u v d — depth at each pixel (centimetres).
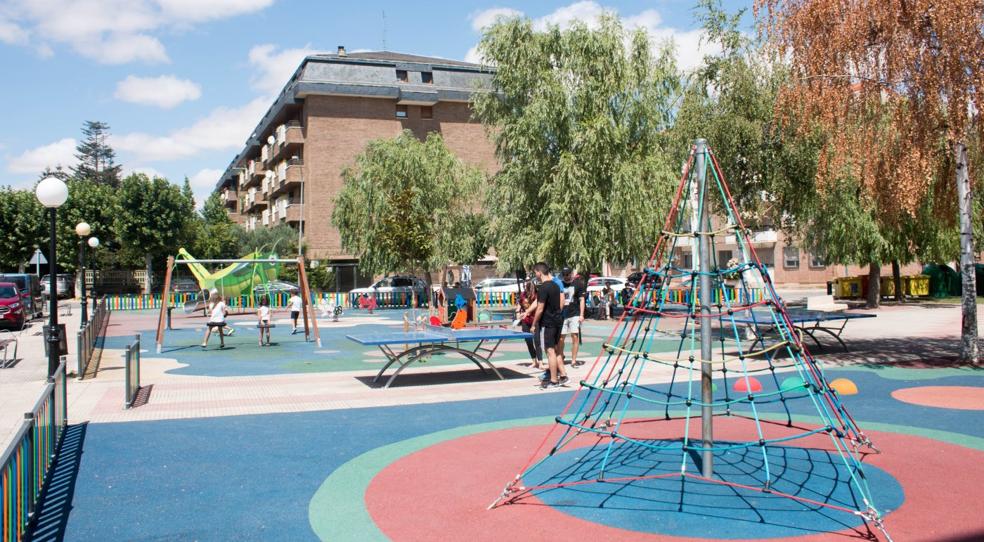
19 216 5559
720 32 2128
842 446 723
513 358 1559
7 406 1012
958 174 1314
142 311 3975
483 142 5572
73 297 5684
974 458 678
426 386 1172
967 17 1137
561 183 2389
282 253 5144
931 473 627
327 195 5156
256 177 6938
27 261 5725
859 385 1115
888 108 1255
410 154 3625
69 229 5656
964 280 1340
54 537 502
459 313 1669
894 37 1207
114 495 596
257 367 1463
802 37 1297
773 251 5666
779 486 593
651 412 930
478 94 2678
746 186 2111
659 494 579
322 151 5153
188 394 1105
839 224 2608
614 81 2434
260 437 805
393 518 535
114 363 1533
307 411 961
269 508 562
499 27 2544
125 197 5631
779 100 1370
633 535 490
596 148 2380
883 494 569
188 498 588
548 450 735
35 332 2481
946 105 1205
